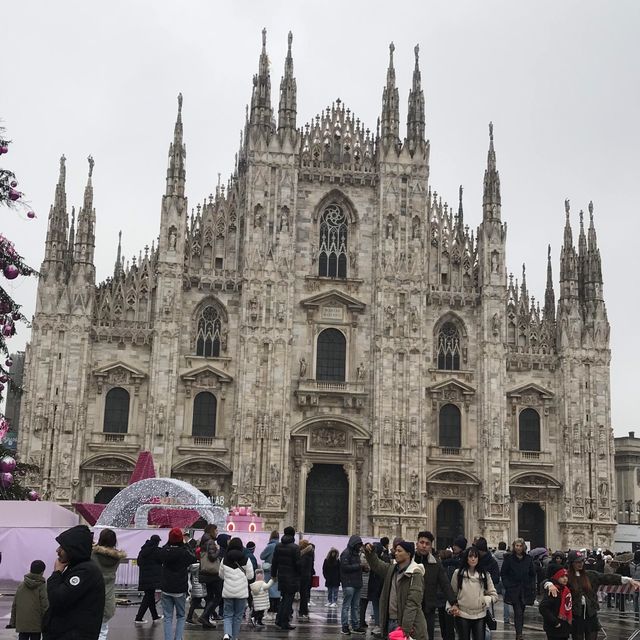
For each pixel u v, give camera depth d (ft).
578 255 334.65
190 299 313.94
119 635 112.88
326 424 310.65
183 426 305.94
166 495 212.64
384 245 320.91
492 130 332.80
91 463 298.56
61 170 311.47
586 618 91.91
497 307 321.32
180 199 313.32
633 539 358.84
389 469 307.17
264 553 147.95
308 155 328.90
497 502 309.22
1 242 112.57
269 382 306.76
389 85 331.77
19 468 190.29
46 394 295.89
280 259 314.55
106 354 306.55
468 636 92.99
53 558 170.71
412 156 328.49
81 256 305.53
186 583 102.58
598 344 325.83
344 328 319.88
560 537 316.19
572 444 318.65
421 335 315.78
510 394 321.73
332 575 157.89
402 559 80.69
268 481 300.81
